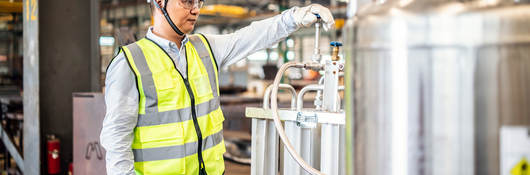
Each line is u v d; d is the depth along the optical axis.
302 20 1.78
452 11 0.84
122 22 12.67
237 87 14.95
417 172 0.89
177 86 1.64
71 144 3.89
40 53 3.71
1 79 4.77
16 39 4.73
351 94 1.01
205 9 11.02
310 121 1.77
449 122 0.85
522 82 0.82
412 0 0.90
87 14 3.95
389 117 0.91
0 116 4.37
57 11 3.80
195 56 1.73
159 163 1.65
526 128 0.82
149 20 12.09
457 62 0.84
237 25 13.38
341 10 10.42
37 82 3.50
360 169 0.98
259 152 1.95
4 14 4.53
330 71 1.77
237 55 1.90
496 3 0.84
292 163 1.86
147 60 1.62
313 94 10.35
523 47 0.81
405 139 0.89
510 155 0.83
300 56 12.24
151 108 1.62
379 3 0.98
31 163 3.61
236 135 6.79
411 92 0.88
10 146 4.26
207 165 1.73
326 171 1.75
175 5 1.62
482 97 0.83
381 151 0.93
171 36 1.69
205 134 1.72
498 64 0.82
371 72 0.94
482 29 0.82
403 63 0.88
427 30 0.86
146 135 1.64
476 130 0.83
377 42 0.92
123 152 1.57
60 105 3.83
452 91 0.84
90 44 3.98
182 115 1.66
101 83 4.09
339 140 1.73
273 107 1.54
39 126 3.53
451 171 0.86
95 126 2.97
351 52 1.00
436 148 0.86
